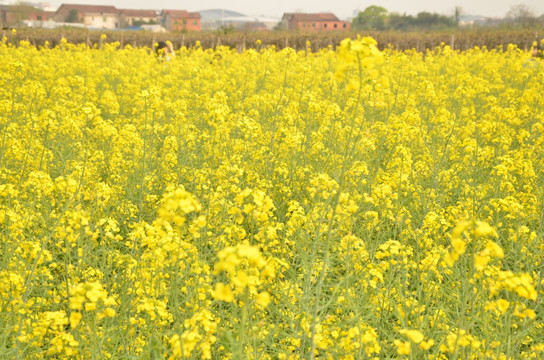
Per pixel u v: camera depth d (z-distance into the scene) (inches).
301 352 130.0
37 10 4601.4
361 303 140.9
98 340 118.3
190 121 309.3
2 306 128.0
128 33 1246.9
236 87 486.6
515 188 243.6
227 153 251.9
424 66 602.2
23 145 262.1
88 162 228.1
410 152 274.1
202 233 162.7
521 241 171.9
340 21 4384.8
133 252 164.6
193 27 4579.2
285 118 299.9
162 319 132.4
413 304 139.5
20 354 117.1
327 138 284.5
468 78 360.5
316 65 531.5
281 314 138.7
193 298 128.9
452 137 275.1
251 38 1241.4
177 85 461.7
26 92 347.3
